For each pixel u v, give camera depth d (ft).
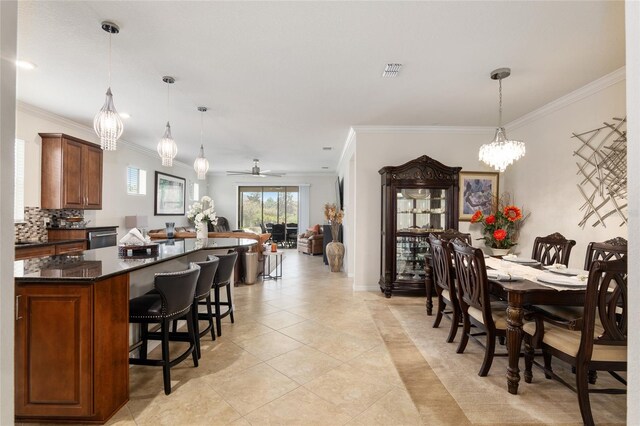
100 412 5.56
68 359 5.46
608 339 5.41
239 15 6.73
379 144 15.43
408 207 14.82
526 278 7.32
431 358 8.27
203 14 6.70
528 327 6.93
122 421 5.71
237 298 14.14
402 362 8.04
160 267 9.19
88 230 14.16
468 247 7.45
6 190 2.45
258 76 9.73
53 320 5.44
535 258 10.55
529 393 6.66
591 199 10.33
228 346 8.97
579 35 7.42
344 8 6.51
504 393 6.66
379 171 14.87
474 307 7.95
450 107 12.50
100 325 5.60
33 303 5.46
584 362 5.51
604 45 7.85
